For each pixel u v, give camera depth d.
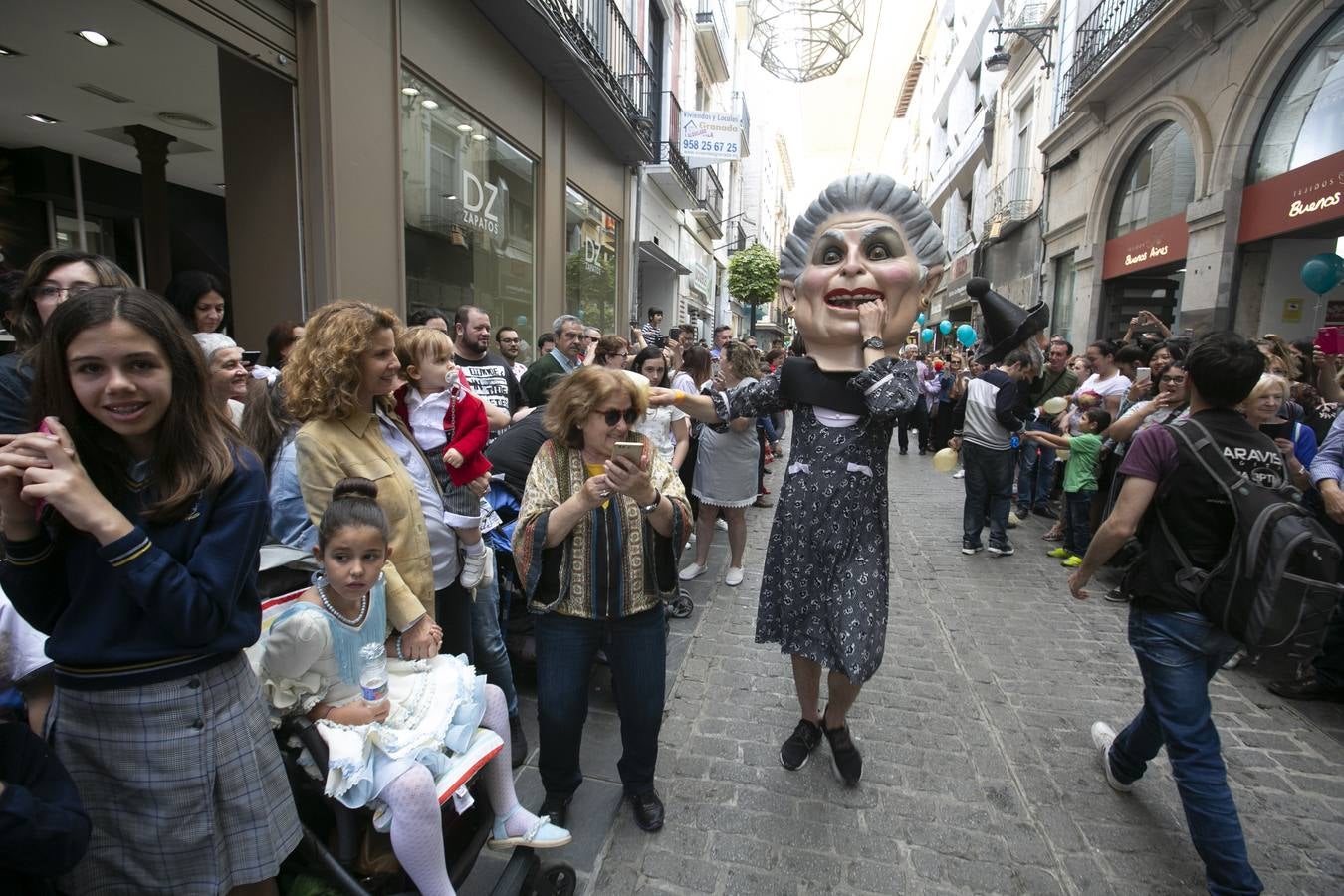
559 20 7.08
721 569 5.34
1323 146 6.91
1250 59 7.74
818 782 2.69
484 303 6.91
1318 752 2.95
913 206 2.61
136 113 5.21
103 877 1.34
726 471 4.84
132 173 6.63
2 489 1.17
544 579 2.19
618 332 11.60
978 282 3.14
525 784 2.64
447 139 6.00
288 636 1.61
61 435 1.18
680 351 7.43
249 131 4.18
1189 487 2.15
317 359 1.97
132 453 1.33
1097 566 2.37
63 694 1.32
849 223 2.61
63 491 1.15
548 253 8.30
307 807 1.71
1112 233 11.50
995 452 5.63
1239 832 2.04
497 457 3.42
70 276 1.84
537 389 5.00
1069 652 3.90
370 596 1.81
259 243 4.27
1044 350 7.36
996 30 13.59
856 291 2.56
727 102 22.67
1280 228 7.27
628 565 2.18
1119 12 10.61
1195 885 2.19
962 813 2.51
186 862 1.35
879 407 2.38
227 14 3.50
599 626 2.25
